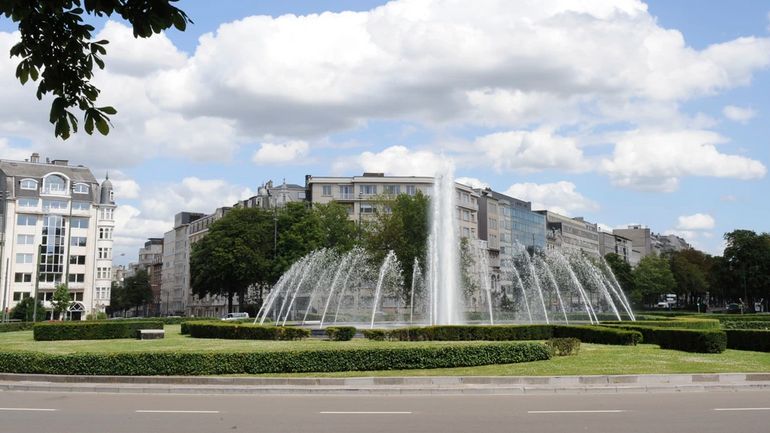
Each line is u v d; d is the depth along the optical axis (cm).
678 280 14700
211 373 2123
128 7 679
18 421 1402
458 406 1620
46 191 10894
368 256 8356
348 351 2212
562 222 18462
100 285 11838
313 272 7856
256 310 10406
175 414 1498
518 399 1759
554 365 2322
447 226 4716
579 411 1526
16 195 10644
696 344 2844
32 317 8744
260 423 1366
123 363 2112
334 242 9181
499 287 14250
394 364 2231
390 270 8288
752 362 2450
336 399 1777
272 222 9350
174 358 2119
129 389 1977
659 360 2481
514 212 15425
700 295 16162
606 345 3209
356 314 8119
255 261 8956
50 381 2086
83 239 11194
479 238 13712
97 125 756
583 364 2350
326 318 7712
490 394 1881
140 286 17800
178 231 18538
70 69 732
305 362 2175
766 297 11812
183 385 1992
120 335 4444
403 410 1551
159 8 679
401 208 8556
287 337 3581
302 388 1919
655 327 3341
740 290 11550
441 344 2548
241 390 1930
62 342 3831
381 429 1291
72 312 10919
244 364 2145
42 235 10775
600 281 7388
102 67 745
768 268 11262
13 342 3900
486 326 3475
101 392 1958
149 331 4106
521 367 2272
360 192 12300
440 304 4675
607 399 1752
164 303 19475
